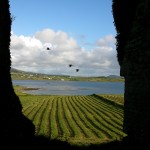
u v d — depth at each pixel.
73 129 43.44
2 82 18.75
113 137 37.78
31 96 105.31
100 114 61.59
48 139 22.86
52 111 64.62
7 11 20.11
